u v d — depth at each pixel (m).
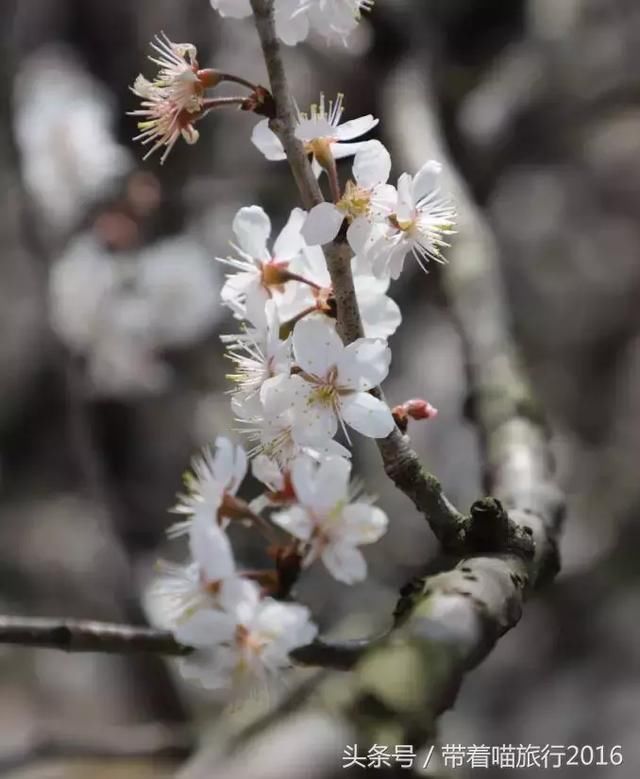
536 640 4.36
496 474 1.72
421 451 4.53
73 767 3.17
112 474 3.96
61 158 3.47
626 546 4.44
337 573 1.22
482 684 4.25
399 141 2.86
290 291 1.18
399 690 0.85
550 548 1.37
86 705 4.27
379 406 1.11
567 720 3.95
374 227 1.09
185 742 2.42
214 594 1.15
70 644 1.29
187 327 3.48
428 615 0.96
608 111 4.13
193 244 3.69
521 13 4.30
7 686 4.39
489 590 1.03
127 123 4.47
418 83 3.16
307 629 1.12
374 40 3.22
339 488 1.21
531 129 3.95
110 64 4.75
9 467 5.41
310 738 0.79
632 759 3.67
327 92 3.65
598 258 5.25
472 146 3.76
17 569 4.82
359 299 1.20
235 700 1.14
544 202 5.37
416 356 4.87
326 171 1.12
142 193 3.53
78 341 3.48
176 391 4.21
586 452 4.82
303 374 1.12
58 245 3.54
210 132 4.36
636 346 5.10
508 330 2.21
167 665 3.59
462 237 2.42
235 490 1.21
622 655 4.15
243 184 3.81
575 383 5.04
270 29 1.11
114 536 3.47
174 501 4.16
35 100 3.60
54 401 5.46
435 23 4.07
